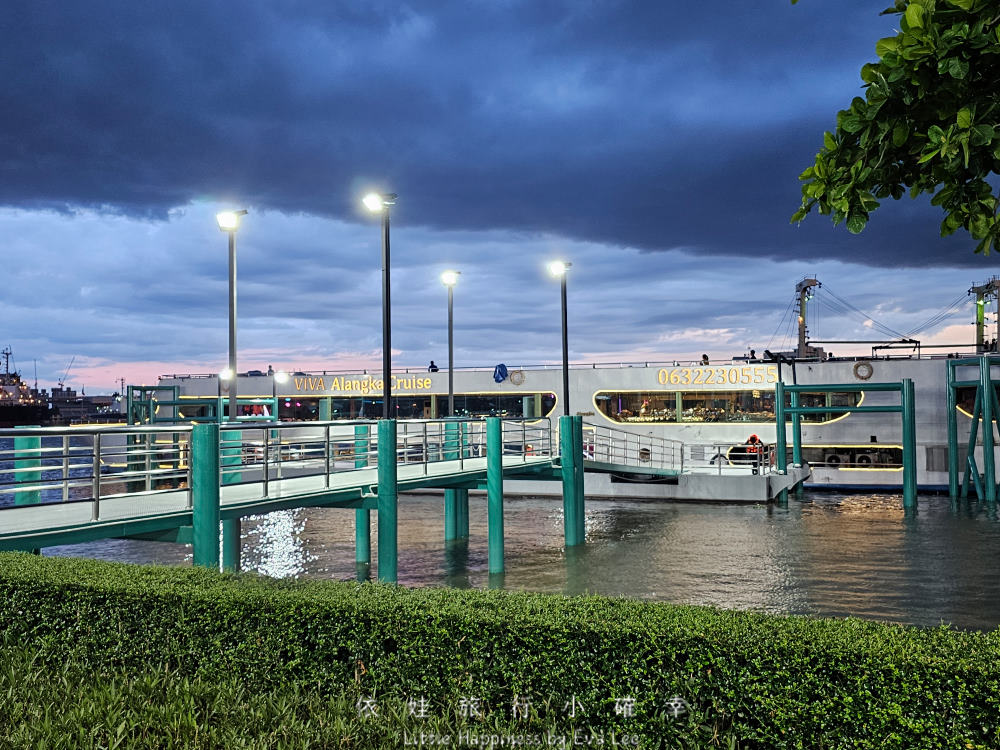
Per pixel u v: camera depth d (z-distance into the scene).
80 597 8.09
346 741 6.27
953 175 5.04
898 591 20.58
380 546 19.11
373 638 6.99
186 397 55.78
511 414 50.78
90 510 14.80
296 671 7.24
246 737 6.30
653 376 48.56
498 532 23.39
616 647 6.23
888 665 5.41
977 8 4.33
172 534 14.54
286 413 54.66
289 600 7.35
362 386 53.44
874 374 45.28
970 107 4.32
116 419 146.62
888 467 45.19
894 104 4.82
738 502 39.72
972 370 44.19
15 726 6.36
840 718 5.52
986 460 40.62
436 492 46.78
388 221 19.98
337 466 38.19
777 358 44.91
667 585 21.41
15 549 11.73
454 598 7.36
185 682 7.09
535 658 6.46
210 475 14.19
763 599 19.73
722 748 5.85
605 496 42.56
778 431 43.75
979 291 52.25
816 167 5.23
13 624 8.34
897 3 4.80
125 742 6.18
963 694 5.21
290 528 33.09
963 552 26.11
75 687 7.36
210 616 7.54
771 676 5.74
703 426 47.69
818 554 25.86
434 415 51.94
